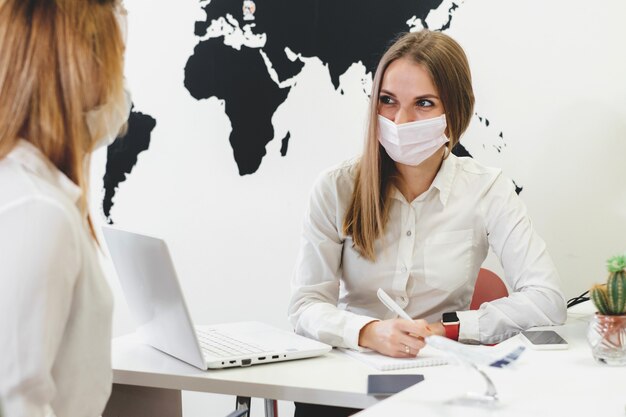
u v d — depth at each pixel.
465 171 1.85
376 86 1.70
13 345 0.93
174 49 2.66
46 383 0.97
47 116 1.01
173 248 2.74
